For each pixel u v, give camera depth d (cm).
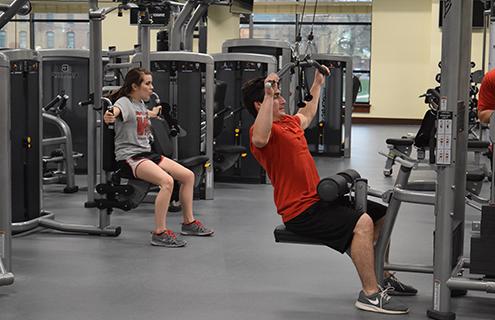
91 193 680
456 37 347
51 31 1884
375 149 1226
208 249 520
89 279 440
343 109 1131
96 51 559
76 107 862
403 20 1797
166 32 815
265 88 365
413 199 375
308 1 1820
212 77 712
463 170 404
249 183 839
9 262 420
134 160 535
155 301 398
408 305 392
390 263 444
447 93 352
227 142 836
